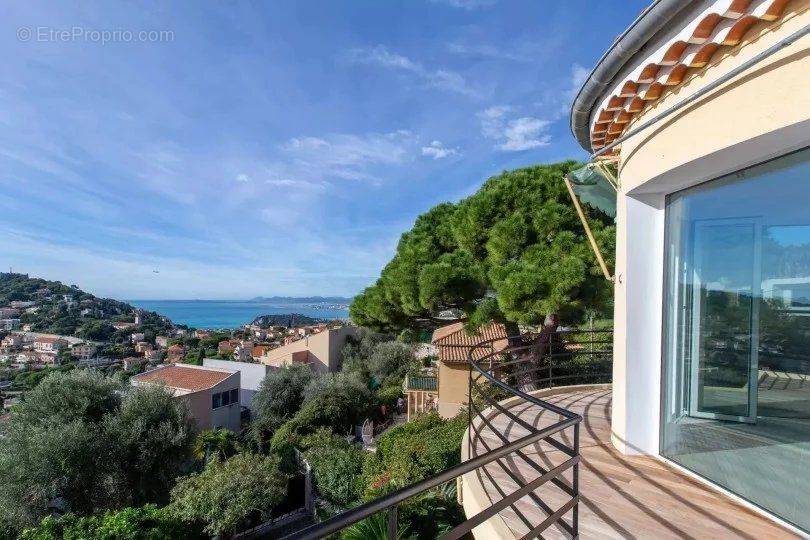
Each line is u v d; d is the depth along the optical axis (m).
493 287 9.70
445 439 9.65
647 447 4.10
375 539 4.48
